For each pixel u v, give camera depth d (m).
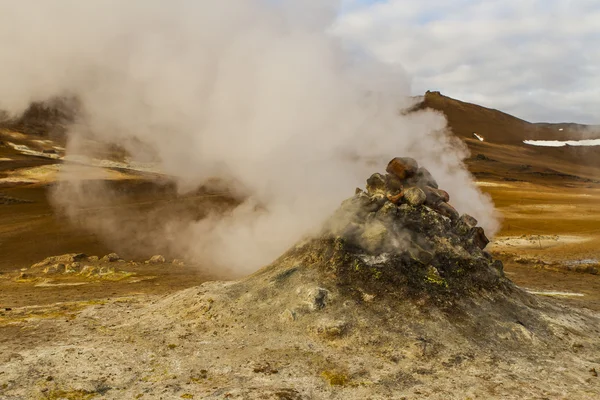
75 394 9.47
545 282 24.39
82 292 20.47
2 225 42.50
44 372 10.49
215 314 13.89
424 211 15.94
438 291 13.91
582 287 23.09
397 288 13.82
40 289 21.39
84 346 12.18
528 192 99.50
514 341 12.58
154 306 15.91
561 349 12.56
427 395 9.72
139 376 10.44
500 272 16.34
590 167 189.75
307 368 10.85
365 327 12.48
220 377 10.41
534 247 38.09
